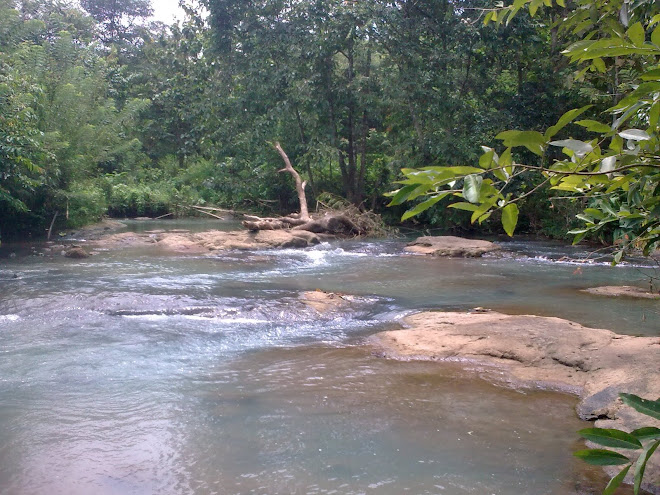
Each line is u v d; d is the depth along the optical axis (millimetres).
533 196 16125
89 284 8383
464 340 5664
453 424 3873
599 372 4695
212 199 24094
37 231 15266
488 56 17203
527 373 4918
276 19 19875
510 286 8953
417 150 18188
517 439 3650
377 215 18250
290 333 6219
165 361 5180
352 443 3578
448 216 17969
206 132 23578
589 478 3154
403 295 8180
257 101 20094
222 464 3311
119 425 3824
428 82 17203
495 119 16094
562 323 5855
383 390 4504
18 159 11914
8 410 4051
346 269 10625
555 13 15672
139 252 12523
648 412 1521
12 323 6352
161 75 28125
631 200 2197
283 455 3418
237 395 4375
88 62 22547
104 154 19719
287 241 14055
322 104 19141
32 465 3283
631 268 10922
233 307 7020
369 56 19578
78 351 5402
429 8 17875
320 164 21516
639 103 1610
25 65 15922
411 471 3229
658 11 2299
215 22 19969
